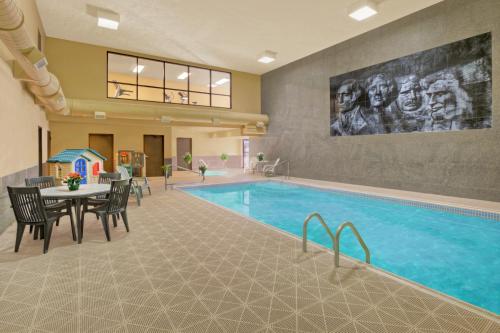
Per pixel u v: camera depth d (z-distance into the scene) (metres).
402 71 8.19
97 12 7.51
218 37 9.54
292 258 3.34
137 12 7.81
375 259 4.10
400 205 7.14
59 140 10.69
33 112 6.77
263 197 8.82
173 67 13.07
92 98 10.20
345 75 9.90
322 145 10.91
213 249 3.64
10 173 4.76
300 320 2.13
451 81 7.14
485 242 4.77
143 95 15.14
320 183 10.18
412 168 8.03
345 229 5.57
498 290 3.21
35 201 3.49
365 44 9.20
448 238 4.98
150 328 2.04
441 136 7.38
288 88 12.52
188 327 2.05
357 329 2.02
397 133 8.37
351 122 9.75
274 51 10.86
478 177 6.73
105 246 3.78
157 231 4.45
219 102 17.89
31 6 6.54
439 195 7.44
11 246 3.77
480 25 6.61
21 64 4.46
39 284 2.71
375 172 9.02
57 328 2.05
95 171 7.45
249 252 3.54
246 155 18.88
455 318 2.15
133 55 10.91
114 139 11.98
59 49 9.68
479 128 6.68
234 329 2.03
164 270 3.02
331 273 2.94
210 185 10.20
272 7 7.54
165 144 13.23
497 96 6.39
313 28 8.83
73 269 3.05
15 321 2.12
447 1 7.16
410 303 2.36
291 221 6.22
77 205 3.93
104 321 2.13
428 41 7.57
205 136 17.70
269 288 2.62
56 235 4.28
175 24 8.56
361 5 7.12
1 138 4.31
